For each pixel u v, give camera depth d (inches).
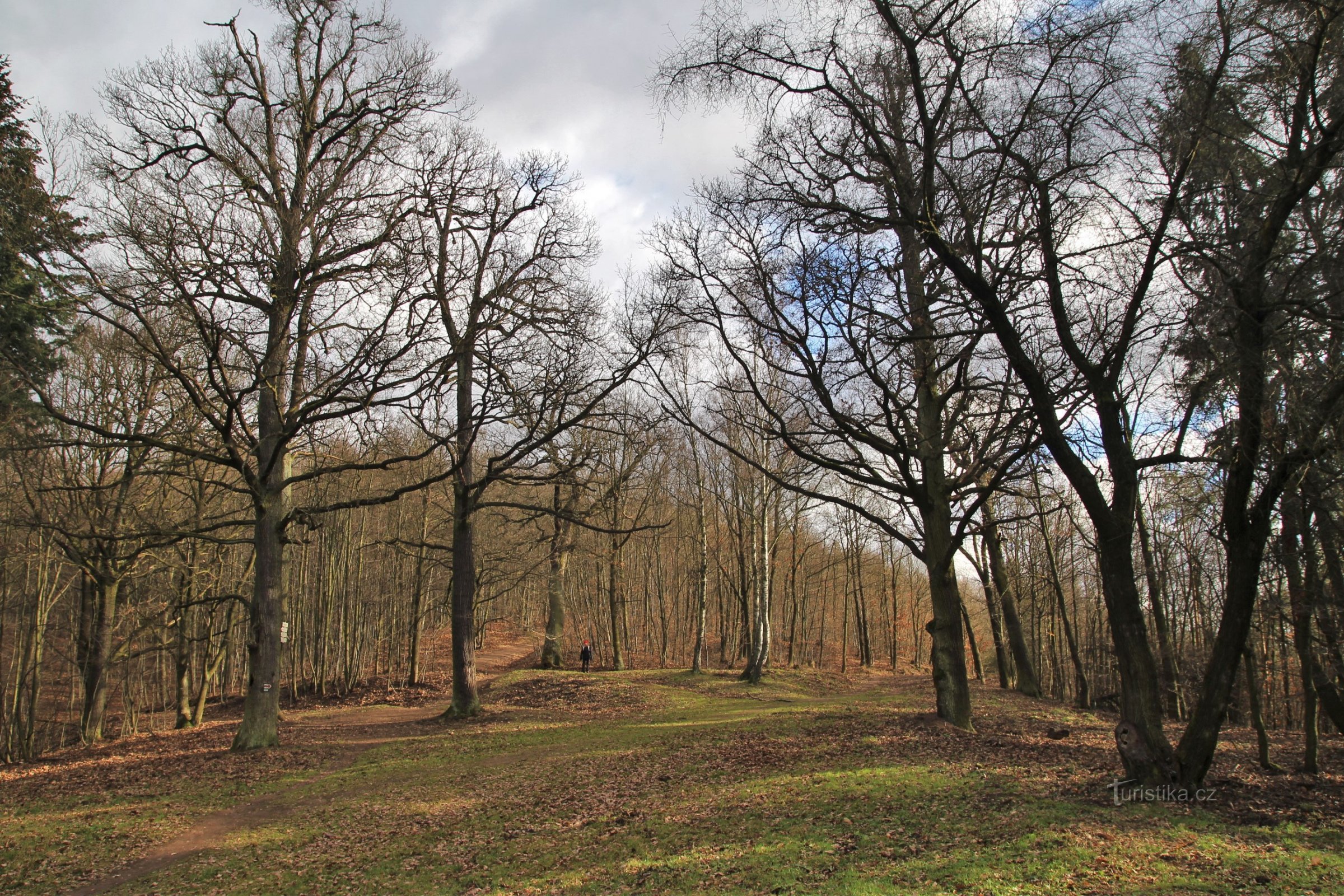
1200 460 408.5
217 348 621.0
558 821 440.1
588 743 702.5
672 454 1435.8
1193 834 321.7
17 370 639.1
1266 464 399.5
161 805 519.2
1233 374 388.8
